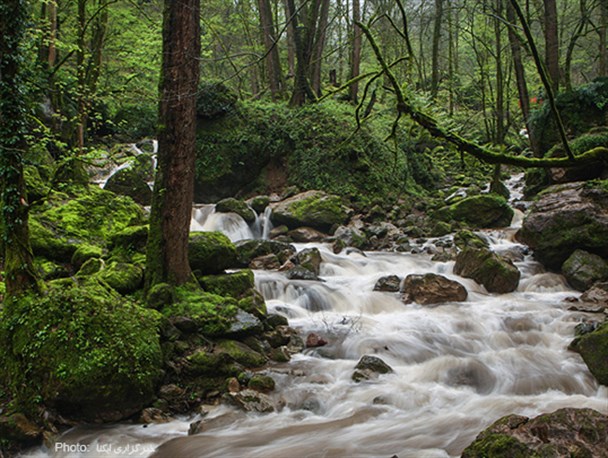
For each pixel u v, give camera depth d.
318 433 5.76
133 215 11.40
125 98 19.94
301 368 7.39
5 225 6.86
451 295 10.01
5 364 6.32
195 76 7.91
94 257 9.02
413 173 19.44
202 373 6.93
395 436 5.62
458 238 13.62
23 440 5.67
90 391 5.93
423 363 7.63
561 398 6.52
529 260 12.28
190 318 7.51
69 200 11.24
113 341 6.25
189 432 5.94
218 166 16.89
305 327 8.76
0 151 6.76
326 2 20.59
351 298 9.94
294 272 10.84
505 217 15.37
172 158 7.99
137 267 8.41
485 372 7.23
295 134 17.73
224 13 27.92
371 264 12.26
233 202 15.11
